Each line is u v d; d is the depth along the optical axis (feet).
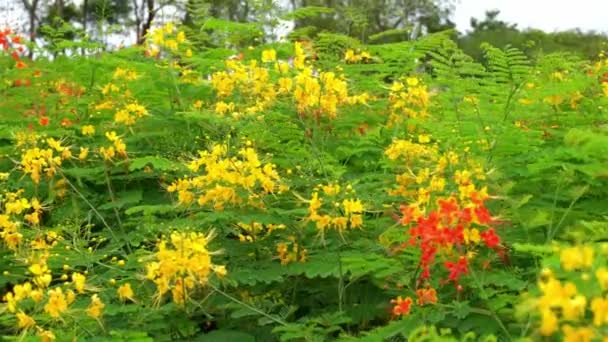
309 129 19.67
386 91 25.40
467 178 15.64
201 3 28.94
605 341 8.86
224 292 16.53
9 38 31.30
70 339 14.30
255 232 17.39
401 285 15.49
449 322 14.03
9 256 18.07
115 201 21.52
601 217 17.19
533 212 16.17
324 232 16.57
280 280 15.80
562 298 8.98
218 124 20.68
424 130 23.36
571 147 16.92
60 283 17.94
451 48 22.56
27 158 19.89
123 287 14.96
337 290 17.04
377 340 14.03
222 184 16.62
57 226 19.63
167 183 22.36
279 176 18.12
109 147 21.47
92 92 27.91
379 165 21.42
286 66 18.58
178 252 13.88
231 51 26.40
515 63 21.63
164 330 15.97
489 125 20.66
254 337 16.08
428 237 13.29
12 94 27.81
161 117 23.85
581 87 22.33
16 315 14.44
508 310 13.30
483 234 13.47
